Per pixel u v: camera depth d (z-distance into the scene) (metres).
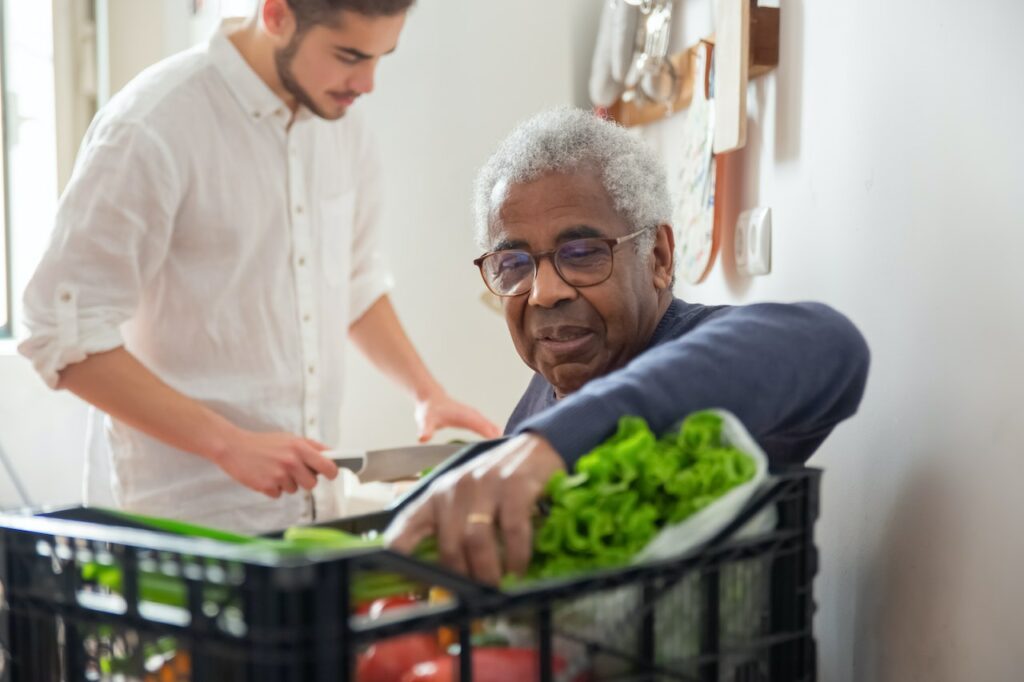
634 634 0.58
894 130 1.00
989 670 0.83
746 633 0.63
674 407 0.66
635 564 0.57
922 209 0.95
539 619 0.53
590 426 0.64
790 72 1.25
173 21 2.15
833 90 1.14
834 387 0.75
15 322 2.09
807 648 0.66
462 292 1.98
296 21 1.25
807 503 0.65
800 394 0.73
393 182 1.94
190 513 1.43
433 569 0.50
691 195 1.51
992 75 0.84
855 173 1.08
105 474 1.53
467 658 0.51
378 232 1.66
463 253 1.97
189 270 1.39
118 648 0.57
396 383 1.67
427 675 0.60
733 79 1.31
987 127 0.85
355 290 1.66
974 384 0.86
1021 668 0.79
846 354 0.76
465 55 1.95
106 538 0.52
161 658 0.55
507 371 2.00
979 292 0.85
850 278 1.09
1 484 1.98
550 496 0.61
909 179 0.97
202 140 1.35
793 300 1.24
